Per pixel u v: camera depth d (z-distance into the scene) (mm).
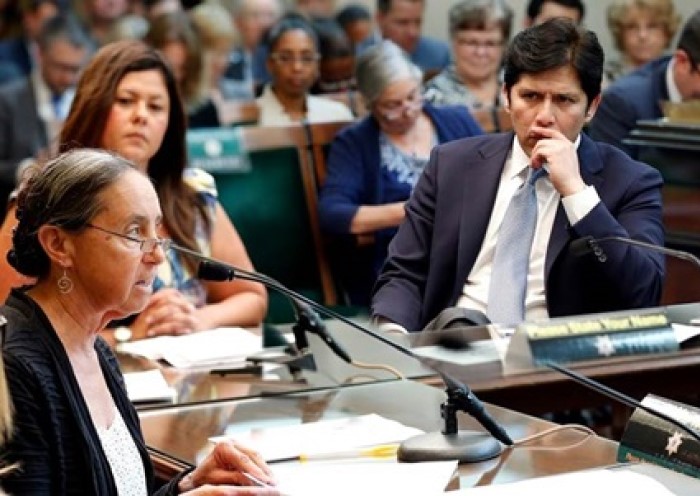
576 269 7867
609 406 9039
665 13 13664
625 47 13812
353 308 10023
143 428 6406
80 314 5391
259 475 5293
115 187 5320
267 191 10680
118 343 8086
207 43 15008
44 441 5070
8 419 4930
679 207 9047
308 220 10734
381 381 7152
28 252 5352
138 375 7316
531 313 7945
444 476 5359
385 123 10609
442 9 17078
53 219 5301
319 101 13461
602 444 5828
